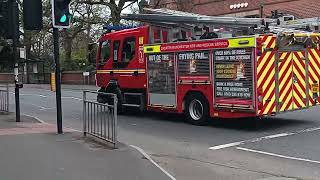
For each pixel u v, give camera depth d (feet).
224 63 41.55
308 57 43.52
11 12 43.91
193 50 44.24
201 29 48.06
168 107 47.67
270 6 114.73
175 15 49.14
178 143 35.91
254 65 39.27
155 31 50.39
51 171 24.39
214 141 36.24
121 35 53.93
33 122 47.01
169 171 26.45
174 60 46.50
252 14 120.47
